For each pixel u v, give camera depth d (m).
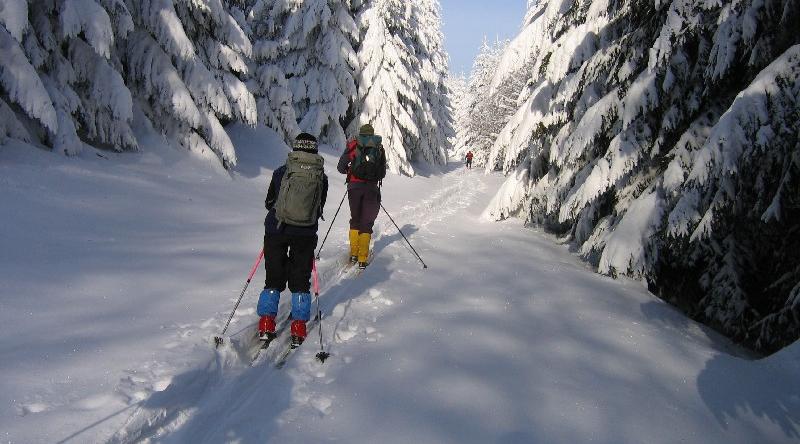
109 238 5.81
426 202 13.42
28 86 6.90
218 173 10.79
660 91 6.15
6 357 2.97
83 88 8.77
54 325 3.50
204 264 5.37
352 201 6.07
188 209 7.94
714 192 5.45
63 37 7.89
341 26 19.73
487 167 11.13
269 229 3.94
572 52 7.76
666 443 2.88
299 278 3.92
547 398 3.21
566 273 6.41
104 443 2.36
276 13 18.59
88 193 7.09
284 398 3.07
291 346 3.78
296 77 20.06
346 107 19.83
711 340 5.03
